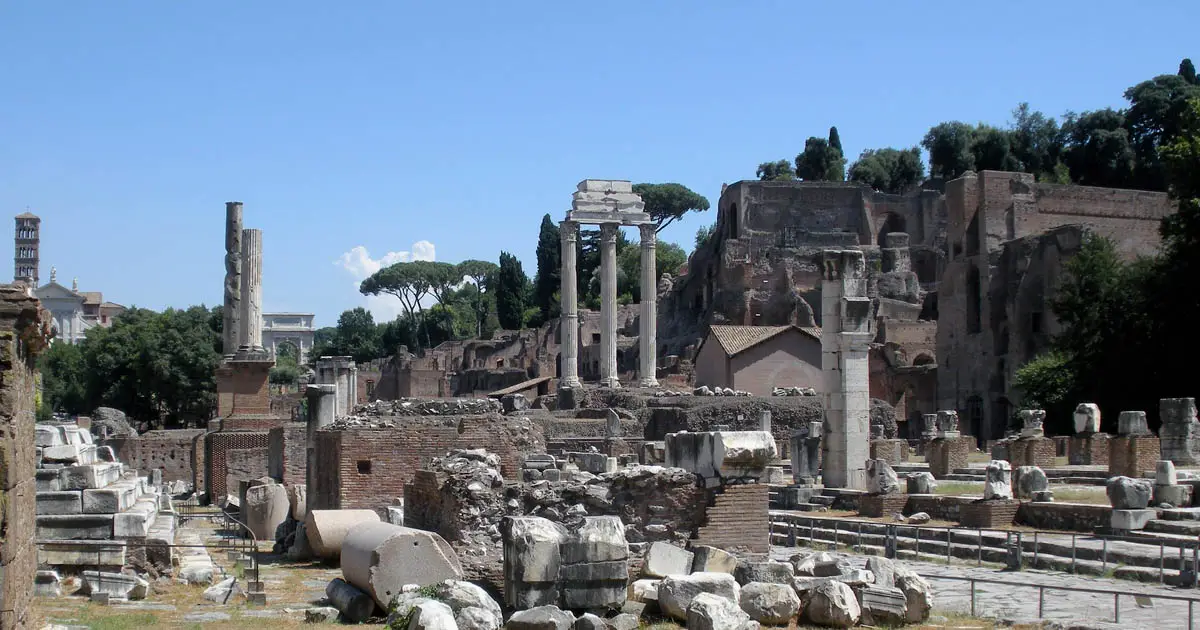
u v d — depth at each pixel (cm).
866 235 17025
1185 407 4544
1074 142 17512
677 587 2027
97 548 2425
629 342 16488
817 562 2244
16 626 1510
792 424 8656
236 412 5450
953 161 18050
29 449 1641
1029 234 13738
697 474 2523
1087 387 7950
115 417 8200
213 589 2400
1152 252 14525
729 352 10419
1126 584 2702
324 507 3675
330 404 3928
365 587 2156
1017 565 3014
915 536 3525
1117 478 3219
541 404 10325
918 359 14175
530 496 2469
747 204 17012
